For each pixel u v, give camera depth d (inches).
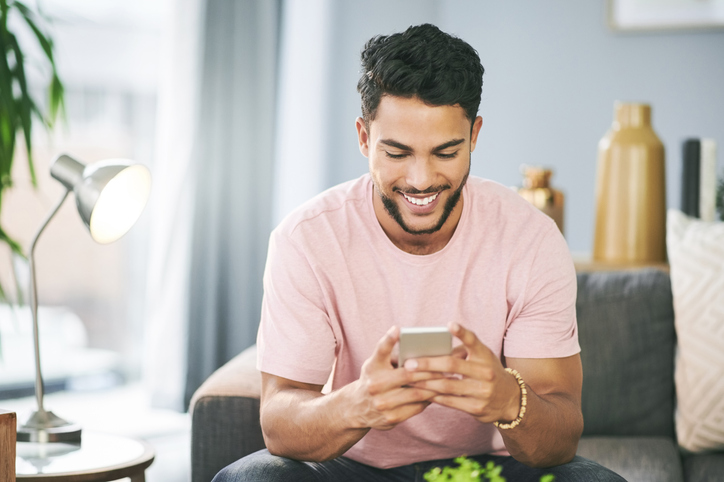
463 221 51.5
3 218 115.2
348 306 50.8
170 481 98.1
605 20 120.3
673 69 117.4
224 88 120.3
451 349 39.9
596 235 84.2
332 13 134.3
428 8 133.8
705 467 62.7
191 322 119.6
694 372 66.9
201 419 55.6
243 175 122.5
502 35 127.4
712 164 83.0
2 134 85.0
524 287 50.4
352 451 53.1
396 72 43.2
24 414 58.7
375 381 39.9
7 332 118.2
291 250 50.8
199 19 117.1
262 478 44.5
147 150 124.0
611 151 82.1
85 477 49.8
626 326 69.9
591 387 69.5
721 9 114.2
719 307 67.0
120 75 121.7
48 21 90.1
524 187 86.2
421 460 52.8
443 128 43.8
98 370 125.3
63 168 56.9
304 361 49.3
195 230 119.0
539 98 125.3
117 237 57.9
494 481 32.0
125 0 121.1
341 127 137.6
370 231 51.5
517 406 42.6
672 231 73.3
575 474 45.2
